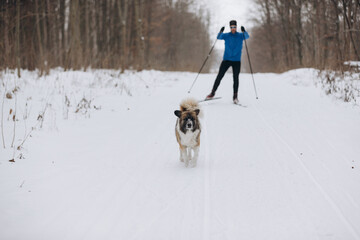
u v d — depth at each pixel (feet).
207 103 34.50
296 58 91.61
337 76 43.60
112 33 75.20
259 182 15.71
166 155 19.99
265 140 21.95
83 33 69.92
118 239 10.94
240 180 15.99
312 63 66.90
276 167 17.46
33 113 25.76
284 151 19.75
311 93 37.68
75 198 13.78
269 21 109.29
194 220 12.27
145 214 12.68
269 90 42.47
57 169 16.67
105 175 16.43
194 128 17.54
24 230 11.17
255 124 25.82
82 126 24.93
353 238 11.14
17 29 36.96
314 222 12.12
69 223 11.80
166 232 11.44
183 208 13.21
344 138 21.26
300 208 13.16
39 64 44.21
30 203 13.04
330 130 23.13
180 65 97.96
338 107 29.45
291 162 18.03
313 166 17.34
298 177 16.11
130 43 78.69
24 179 15.15
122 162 18.42
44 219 11.97
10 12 42.88
